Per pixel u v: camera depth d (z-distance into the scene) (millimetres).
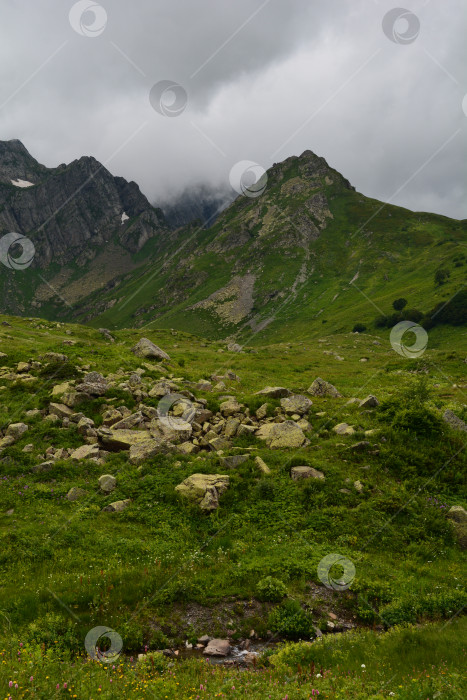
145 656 10164
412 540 16609
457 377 47281
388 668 9320
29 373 34594
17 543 14867
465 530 16875
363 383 43250
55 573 13609
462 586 14172
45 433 24375
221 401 29188
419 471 20312
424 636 10938
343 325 173750
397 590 13695
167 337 79188
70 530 16047
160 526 16844
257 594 13195
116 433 23672
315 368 54531
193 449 22516
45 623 10984
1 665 8648
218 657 10789
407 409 23891
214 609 12633
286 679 8844
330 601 13234
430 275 195625
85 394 28266
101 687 8250
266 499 18266
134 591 12828
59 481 20016
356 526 16938
